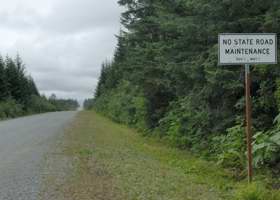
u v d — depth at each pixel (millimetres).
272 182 8570
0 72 67562
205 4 10719
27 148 16562
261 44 7938
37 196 8227
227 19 10906
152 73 19234
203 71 12094
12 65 75625
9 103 66562
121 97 39531
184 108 14891
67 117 49812
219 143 11969
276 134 9133
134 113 30297
